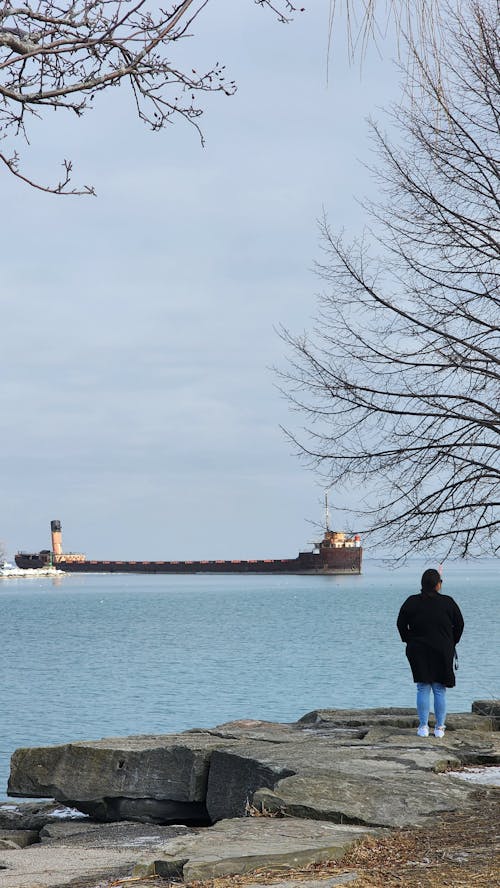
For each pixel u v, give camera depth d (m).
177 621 95.25
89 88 3.75
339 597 158.38
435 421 13.12
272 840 7.47
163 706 33.31
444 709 11.98
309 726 13.62
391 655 54.31
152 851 7.45
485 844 7.05
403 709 14.89
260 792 9.21
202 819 11.23
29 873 7.21
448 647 11.86
